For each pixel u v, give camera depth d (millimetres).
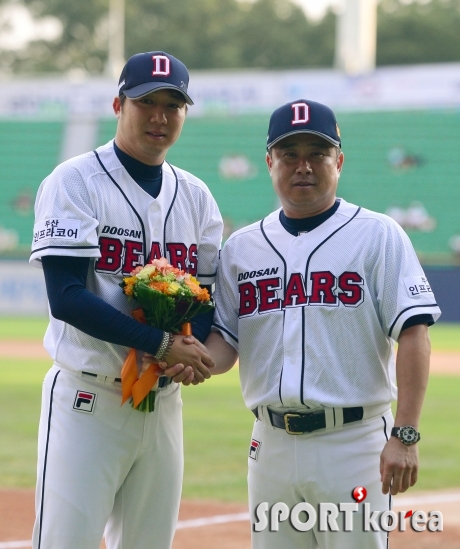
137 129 7812
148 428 7883
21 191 55719
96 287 7812
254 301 7785
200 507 12172
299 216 7746
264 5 94750
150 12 95312
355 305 7441
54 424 7770
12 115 57781
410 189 51875
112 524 8188
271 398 7504
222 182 54656
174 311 7613
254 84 54031
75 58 96375
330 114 7637
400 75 52281
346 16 52625
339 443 7391
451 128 52062
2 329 41750
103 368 7719
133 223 7902
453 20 89375
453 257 48000
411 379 7293
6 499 12547
